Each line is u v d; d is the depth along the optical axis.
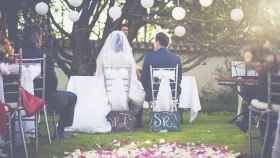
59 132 7.83
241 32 13.12
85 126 8.43
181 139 7.92
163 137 8.12
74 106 7.82
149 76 8.74
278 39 6.56
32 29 7.37
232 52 13.80
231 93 15.84
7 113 6.15
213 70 17.77
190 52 16.91
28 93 6.43
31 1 11.16
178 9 9.82
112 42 8.58
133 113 8.80
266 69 6.33
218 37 13.65
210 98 16.97
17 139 7.04
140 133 8.57
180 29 10.59
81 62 12.89
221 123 10.23
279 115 5.64
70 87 8.46
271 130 6.50
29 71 6.95
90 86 8.48
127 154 6.54
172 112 8.81
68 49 14.66
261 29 6.99
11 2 10.28
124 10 12.64
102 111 8.48
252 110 6.56
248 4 11.54
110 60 8.52
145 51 16.52
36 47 7.26
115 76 8.55
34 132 7.17
